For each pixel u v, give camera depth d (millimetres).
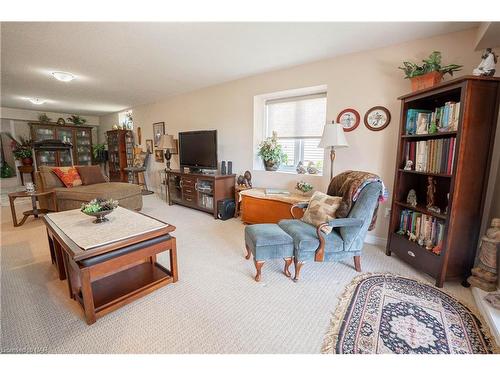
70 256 1518
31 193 3461
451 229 1861
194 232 3232
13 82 4027
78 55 2854
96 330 1483
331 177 2812
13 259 2402
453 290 1896
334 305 1736
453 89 1831
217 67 3291
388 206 2701
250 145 3898
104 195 3670
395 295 1836
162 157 5711
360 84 2742
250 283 2016
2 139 6754
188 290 1911
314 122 3391
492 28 1773
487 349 1356
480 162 1815
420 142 2209
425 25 2088
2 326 1504
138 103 5949
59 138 7316
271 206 3182
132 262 1708
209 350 1355
